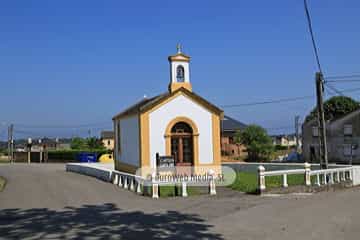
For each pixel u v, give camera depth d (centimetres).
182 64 2436
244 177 2486
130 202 1608
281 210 1384
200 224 1152
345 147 5875
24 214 1345
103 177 2641
